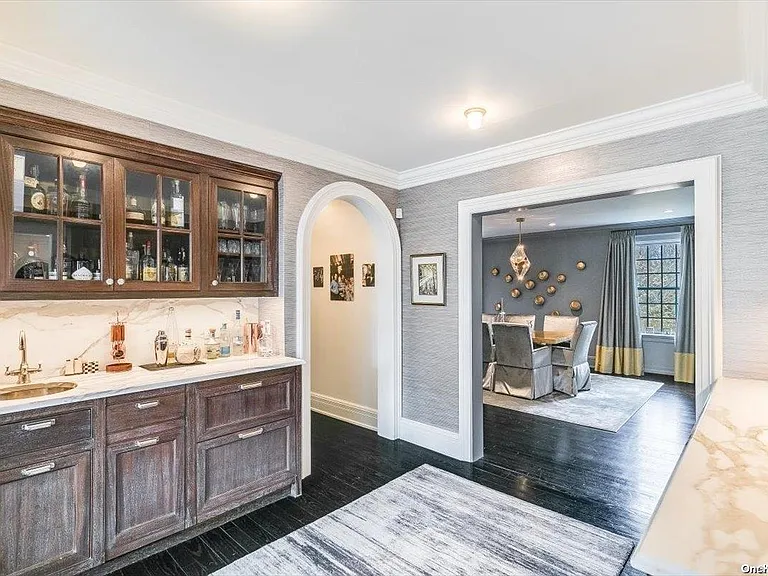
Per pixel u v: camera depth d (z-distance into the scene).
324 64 2.09
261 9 1.66
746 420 1.58
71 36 1.85
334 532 2.50
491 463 3.52
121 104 2.38
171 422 2.34
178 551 2.31
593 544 2.37
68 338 2.41
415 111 2.65
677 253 6.98
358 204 3.90
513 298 8.63
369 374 4.47
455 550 2.32
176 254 2.65
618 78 2.23
